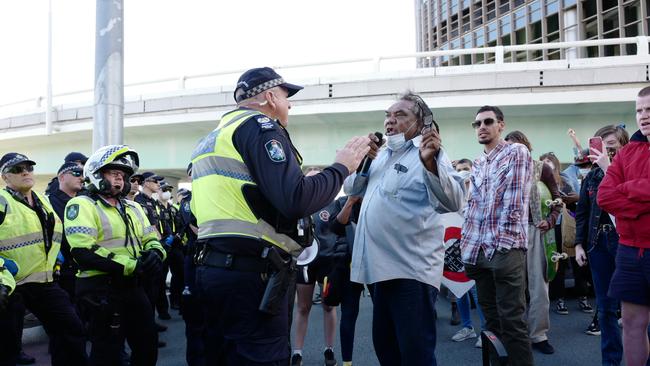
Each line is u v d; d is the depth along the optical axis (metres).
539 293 5.10
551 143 10.56
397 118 3.44
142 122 12.15
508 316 3.83
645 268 3.17
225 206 2.32
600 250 4.32
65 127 13.02
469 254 4.06
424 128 3.11
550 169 5.18
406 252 3.27
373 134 3.26
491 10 46.47
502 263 3.85
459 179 3.25
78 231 3.83
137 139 13.21
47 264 4.25
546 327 5.12
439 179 3.03
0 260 3.65
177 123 11.75
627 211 3.21
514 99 9.73
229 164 2.32
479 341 5.43
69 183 5.58
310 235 2.56
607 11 36.84
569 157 10.45
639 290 3.21
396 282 3.29
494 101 9.80
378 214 3.34
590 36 37.97
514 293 3.84
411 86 10.21
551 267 5.13
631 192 3.17
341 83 10.55
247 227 2.29
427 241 3.31
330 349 5.09
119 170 4.10
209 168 2.38
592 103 9.55
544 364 4.80
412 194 3.27
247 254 2.29
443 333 6.09
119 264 3.77
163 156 12.91
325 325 5.13
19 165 4.22
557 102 9.57
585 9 38.28
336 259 4.75
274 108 2.57
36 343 6.13
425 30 57.12
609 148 4.57
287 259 2.37
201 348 4.59
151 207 7.34
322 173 2.33
